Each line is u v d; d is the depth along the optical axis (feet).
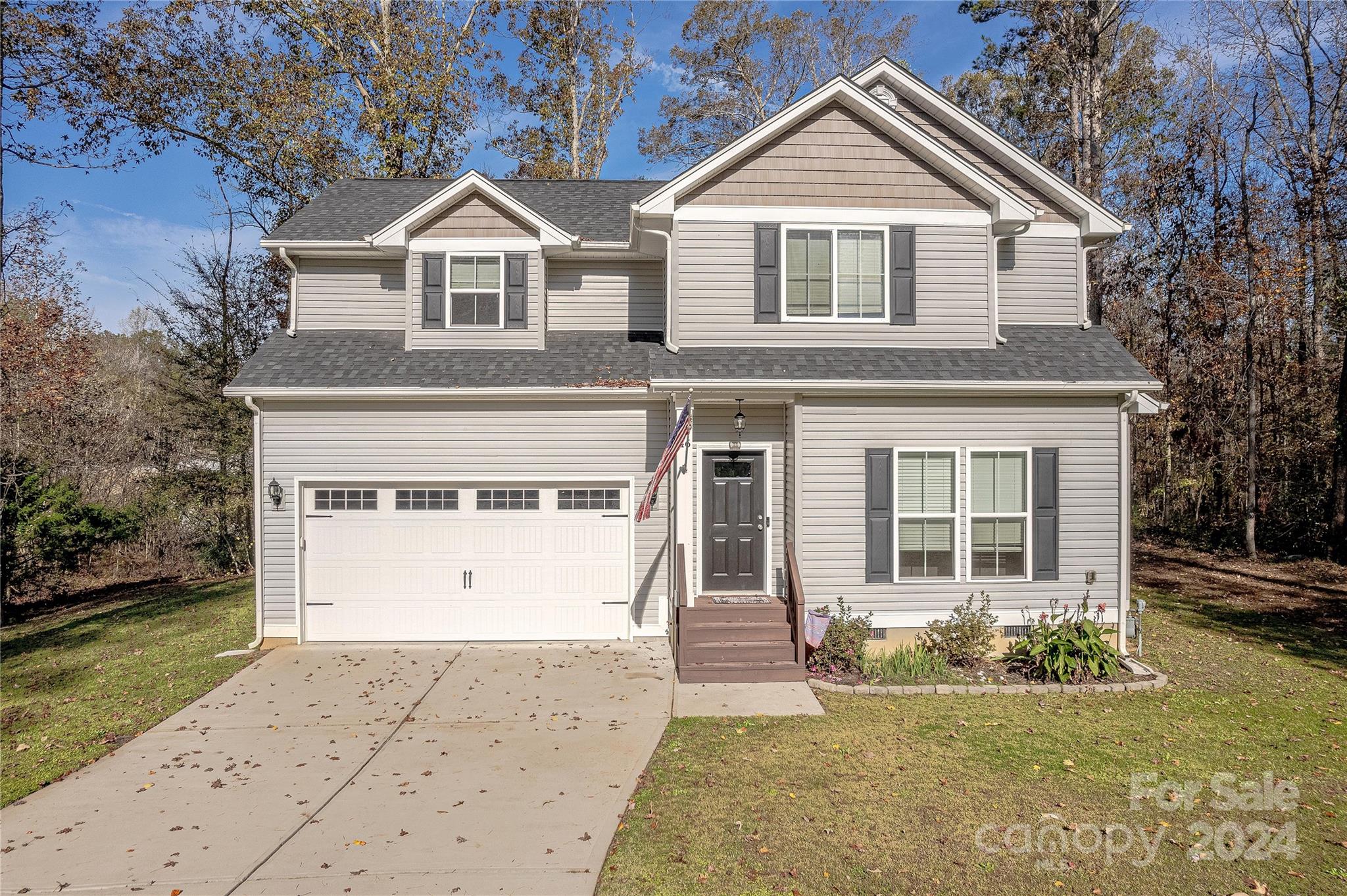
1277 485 64.80
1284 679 30.17
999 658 32.12
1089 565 32.86
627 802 19.93
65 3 57.82
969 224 35.47
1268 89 64.95
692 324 34.94
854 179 35.29
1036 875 16.22
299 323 40.68
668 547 36.52
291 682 30.48
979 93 88.58
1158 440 77.25
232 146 71.05
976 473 32.65
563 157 89.25
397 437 35.99
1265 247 60.34
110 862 17.19
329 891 15.97
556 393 35.04
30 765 22.86
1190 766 21.74
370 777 21.71
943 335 35.24
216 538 69.51
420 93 72.43
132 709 27.91
